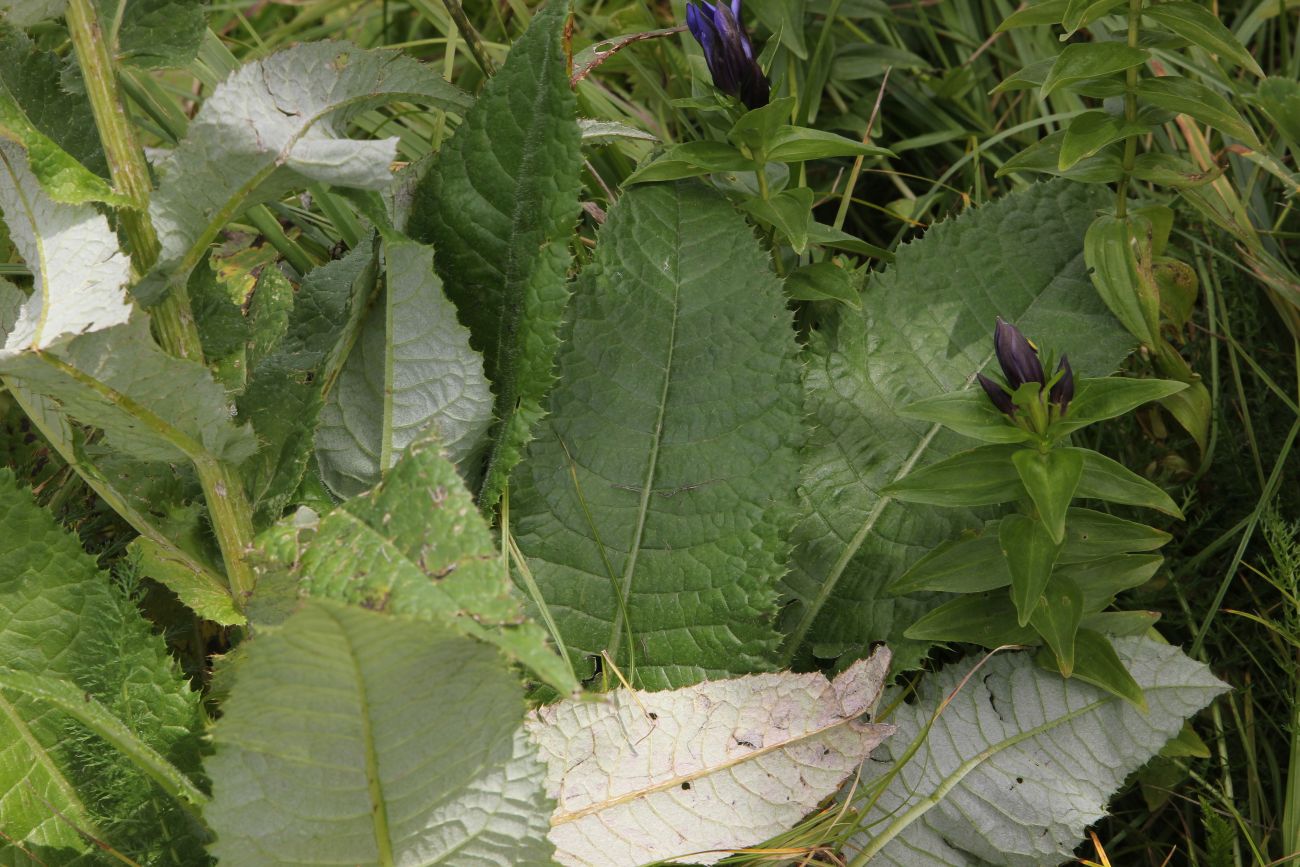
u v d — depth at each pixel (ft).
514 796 3.24
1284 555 3.58
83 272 3.19
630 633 3.49
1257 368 3.80
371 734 3.14
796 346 3.58
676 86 4.12
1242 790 3.68
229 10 4.44
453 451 3.44
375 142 3.24
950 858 3.50
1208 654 3.76
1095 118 3.59
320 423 3.43
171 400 3.21
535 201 3.47
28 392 3.27
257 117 3.22
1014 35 4.23
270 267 3.59
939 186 4.15
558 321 3.46
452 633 3.08
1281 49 4.26
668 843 3.38
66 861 3.34
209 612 3.39
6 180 3.22
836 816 3.46
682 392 3.57
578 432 3.56
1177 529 3.81
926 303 3.68
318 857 3.22
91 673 3.36
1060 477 3.38
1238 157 4.05
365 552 3.12
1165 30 3.75
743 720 3.43
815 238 3.70
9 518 3.36
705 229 3.62
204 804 3.23
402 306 3.38
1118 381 3.42
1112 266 3.63
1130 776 3.67
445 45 4.36
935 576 3.51
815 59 4.04
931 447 3.63
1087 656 3.51
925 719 3.54
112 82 3.23
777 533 3.53
